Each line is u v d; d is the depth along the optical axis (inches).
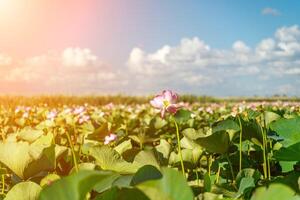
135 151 115.7
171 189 46.9
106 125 179.3
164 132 237.8
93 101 1008.9
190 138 136.6
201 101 1195.3
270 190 51.6
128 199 55.7
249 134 125.5
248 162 131.1
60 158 114.5
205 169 130.0
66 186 45.6
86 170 45.3
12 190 69.3
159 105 120.8
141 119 329.7
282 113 239.6
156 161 95.3
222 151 114.6
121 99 1067.3
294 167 120.0
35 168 92.0
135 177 60.7
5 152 91.6
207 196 69.5
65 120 213.0
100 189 65.6
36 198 69.2
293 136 129.5
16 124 302.8
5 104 789.2
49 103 902.4
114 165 93.0
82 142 168.2
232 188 96.7
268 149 141.6
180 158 116.1
